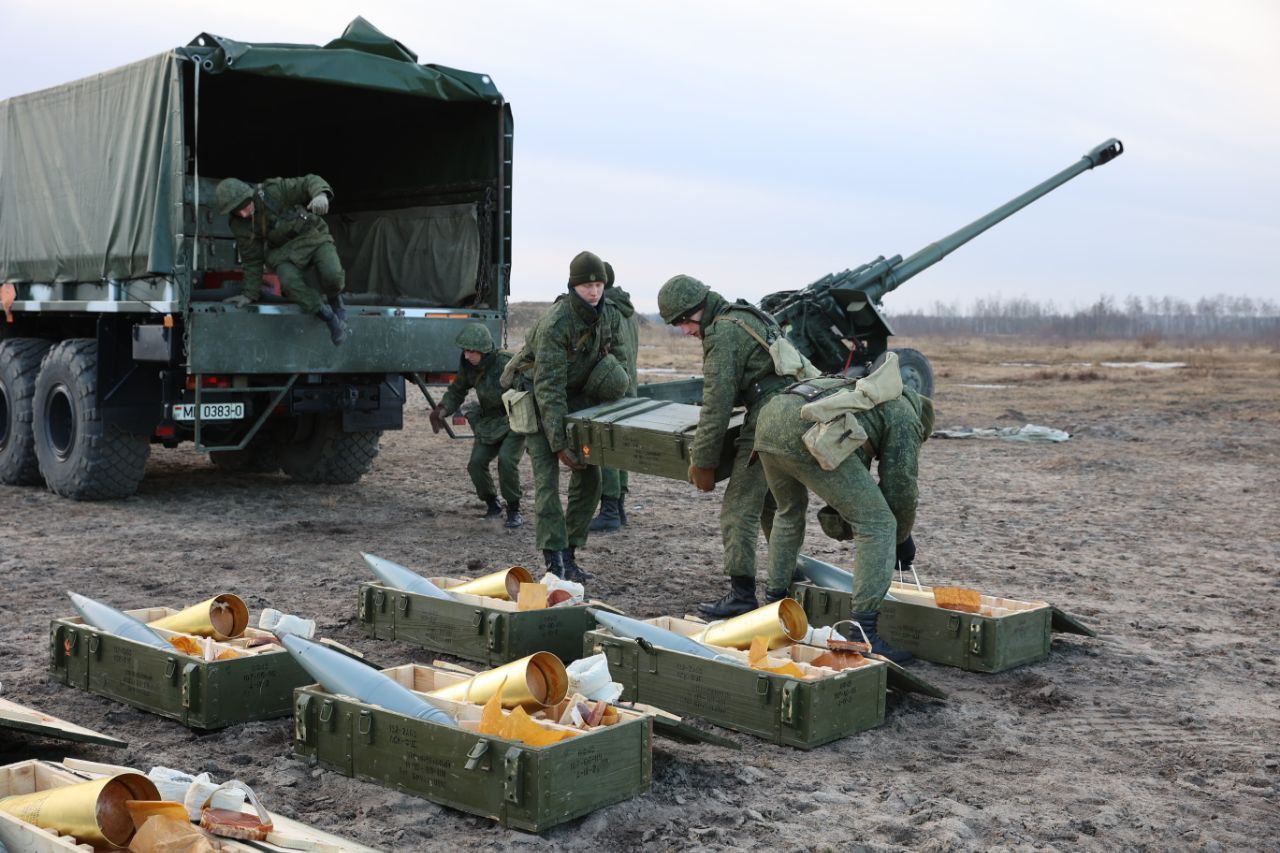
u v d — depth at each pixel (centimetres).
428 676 423
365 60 913
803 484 554
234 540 824
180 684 431
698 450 562
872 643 500
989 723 462
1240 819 372
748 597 597
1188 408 2089
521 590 520
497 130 1005
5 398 1049
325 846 296
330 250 880
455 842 335
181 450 1358
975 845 343
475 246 1026
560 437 641
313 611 621
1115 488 1193
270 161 1236
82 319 1044
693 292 568
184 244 835
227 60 845
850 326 1353
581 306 649
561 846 334
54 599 638
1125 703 496
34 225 1018
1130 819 368
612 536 884
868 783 392
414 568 742
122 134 893
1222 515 1037
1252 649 592
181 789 303
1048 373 3098
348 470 1098
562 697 383
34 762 334
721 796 374
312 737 393
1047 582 745
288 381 893
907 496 517
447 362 982
